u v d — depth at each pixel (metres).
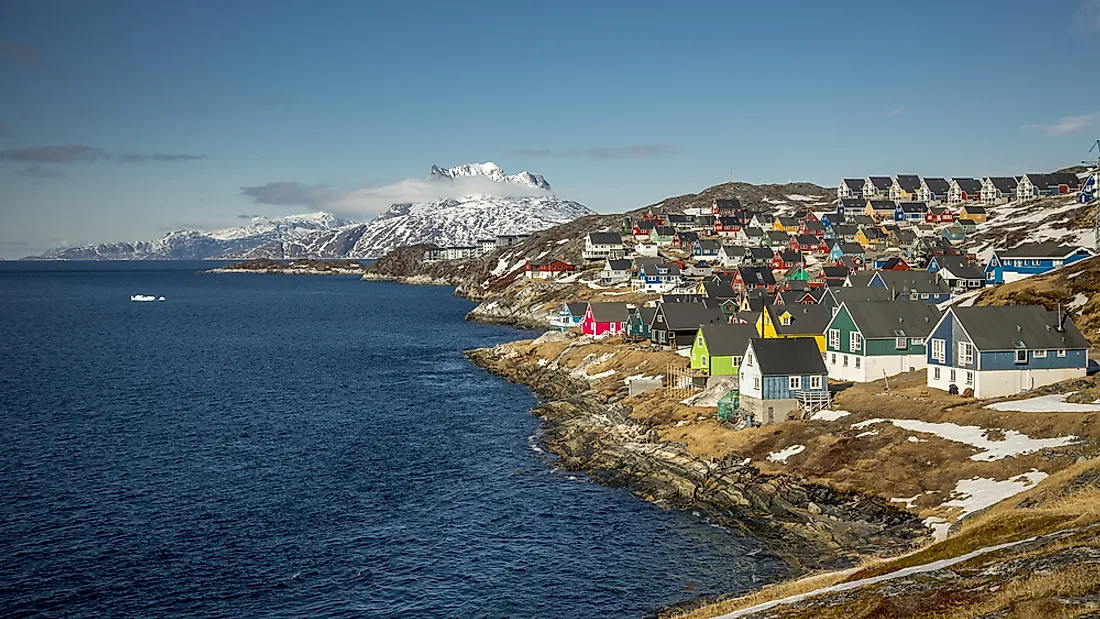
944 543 44.47
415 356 161.62
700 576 52.72
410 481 74.31
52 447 84.25
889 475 62.06
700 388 96.62
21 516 63.59
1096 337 100.19
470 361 154.00
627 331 149.38
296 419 100.25
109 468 77.00
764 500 63.50
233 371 139.75
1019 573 32.34
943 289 148.75
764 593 43.16
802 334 108.12
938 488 58.78
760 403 80.38
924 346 96.00
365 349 172.25
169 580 52.88
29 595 50.41
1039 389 78.12
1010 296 120.38
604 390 110.19
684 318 130.38
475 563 55.88
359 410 106.44
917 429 68.69
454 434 92.75
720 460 72.38
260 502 68.00
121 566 54.81
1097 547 33.12
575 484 73.25
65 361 149.12
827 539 56.09
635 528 61.72
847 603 34.53
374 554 57.44
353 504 67.81
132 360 151.62
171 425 95.69
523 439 90.50
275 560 56.28
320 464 79.69
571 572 54.09
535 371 134.50
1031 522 41.91
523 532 61.41
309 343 182.88
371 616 48.44
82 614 48.19
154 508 66.06
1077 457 56.22
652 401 96.25
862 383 94.62
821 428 73.81
